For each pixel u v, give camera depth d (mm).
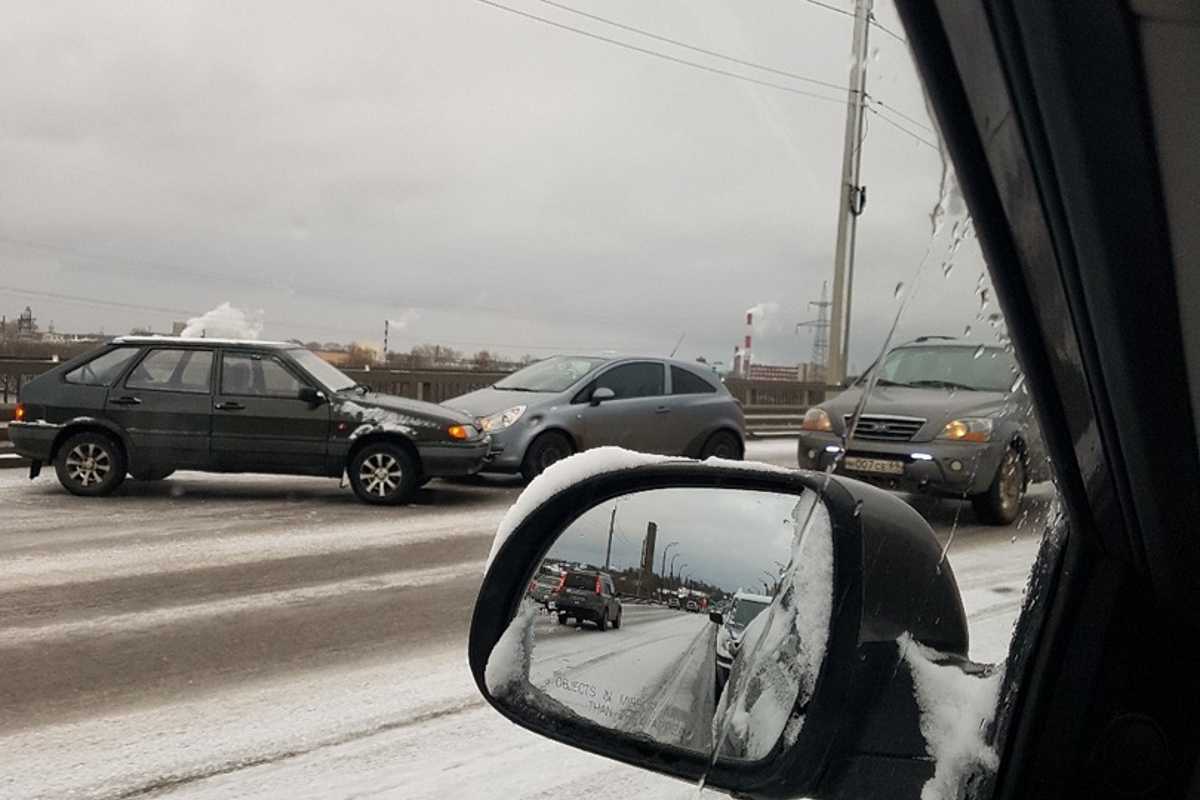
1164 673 1438
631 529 1899
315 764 4000
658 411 12688
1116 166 1031
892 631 1552
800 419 24641
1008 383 1622
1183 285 1096
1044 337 1267
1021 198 1123
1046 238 1140
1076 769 1451
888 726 1479
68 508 9883
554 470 2014
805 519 1651
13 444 10609
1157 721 1433
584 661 1847
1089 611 1477
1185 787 1411
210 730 4363
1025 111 1031
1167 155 1010
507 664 1899
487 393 12430
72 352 26250
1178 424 1203
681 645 1777
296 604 6555
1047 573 1554
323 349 31062
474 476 12906
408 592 6926
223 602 6555
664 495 1901
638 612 1826
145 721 4457
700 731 1689
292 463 10523
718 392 13461
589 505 1944
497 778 3871
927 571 1625
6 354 25281
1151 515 1315
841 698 1470
